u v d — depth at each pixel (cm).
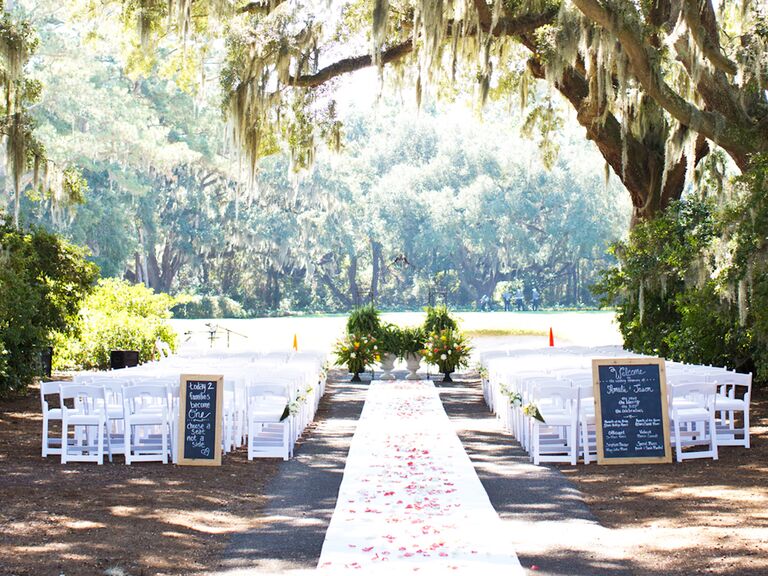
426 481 1005
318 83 2319
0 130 2023
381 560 696
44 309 2095
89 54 5153
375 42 1859
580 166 7444
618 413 1149
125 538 769
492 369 1703
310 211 7125
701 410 1215
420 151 8525
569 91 2312
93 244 6038
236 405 1309
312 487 1020
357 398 2008
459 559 697
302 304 8250
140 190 5825
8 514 835
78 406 1290
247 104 2167
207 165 6269
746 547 718
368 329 2448
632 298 2075
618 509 888
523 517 855
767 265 1466
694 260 1748
